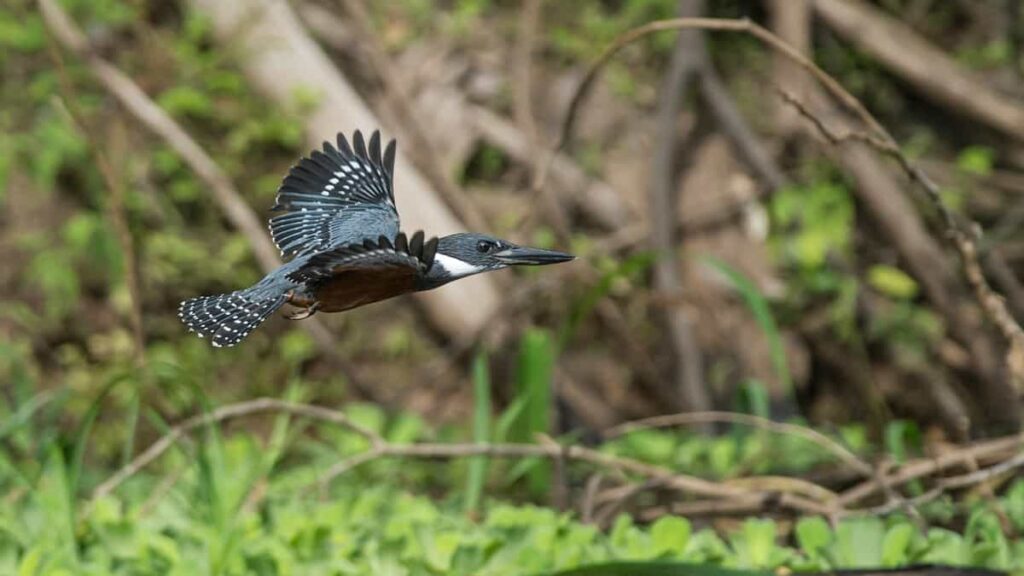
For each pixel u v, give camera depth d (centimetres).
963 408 1372
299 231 614
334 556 713
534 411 982
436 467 1105
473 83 1491
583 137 1475
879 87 1504
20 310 1333
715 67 1511
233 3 1398
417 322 1398
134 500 905
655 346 1384
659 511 899
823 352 1394
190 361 1351
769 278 1405
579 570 601
